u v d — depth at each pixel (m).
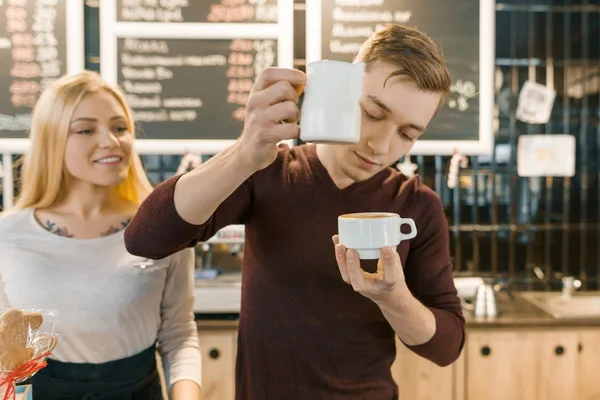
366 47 1.00
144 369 1.34
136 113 2.62
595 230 2.91
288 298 1.12
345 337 1.13
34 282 1.28
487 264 2.90
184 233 0.91
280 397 1.13
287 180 1.13
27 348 0.90
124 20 2.56
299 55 2.74
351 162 1.04
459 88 2.66
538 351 2.39
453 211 2.88
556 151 2.87
